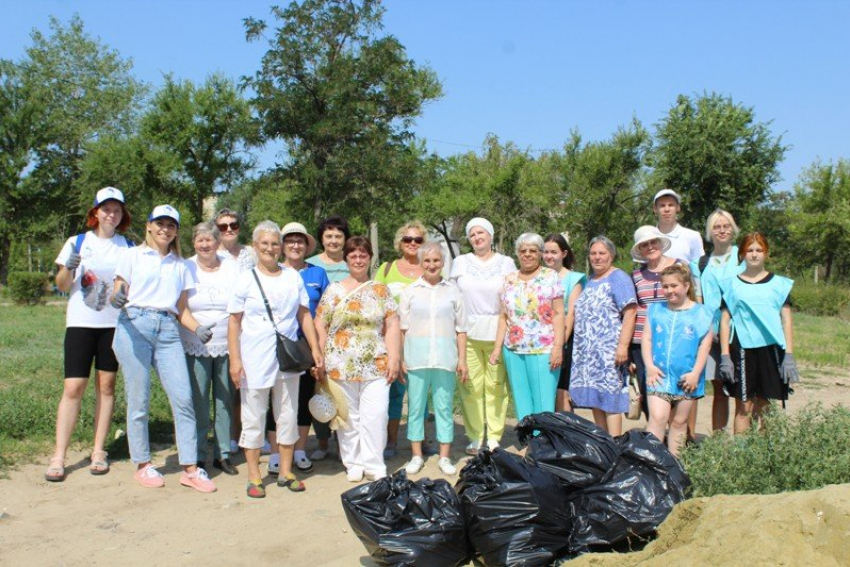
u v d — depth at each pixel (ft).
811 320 81.56
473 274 22.49
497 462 14.64
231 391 21.42
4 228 125.80
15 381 31.55
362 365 20.04
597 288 20.20
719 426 21.81
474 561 14.66
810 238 122.62
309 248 23.40
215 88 103.19
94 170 102.78
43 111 130.41
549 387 21.18
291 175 75.46
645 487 14.14
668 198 23.18
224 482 20.21
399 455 23.25
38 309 82.58
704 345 18.47
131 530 16.71
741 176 85.40
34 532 16.51
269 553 15.49
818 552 10.24
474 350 22.63
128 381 19.53
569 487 14.76
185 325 20.26
